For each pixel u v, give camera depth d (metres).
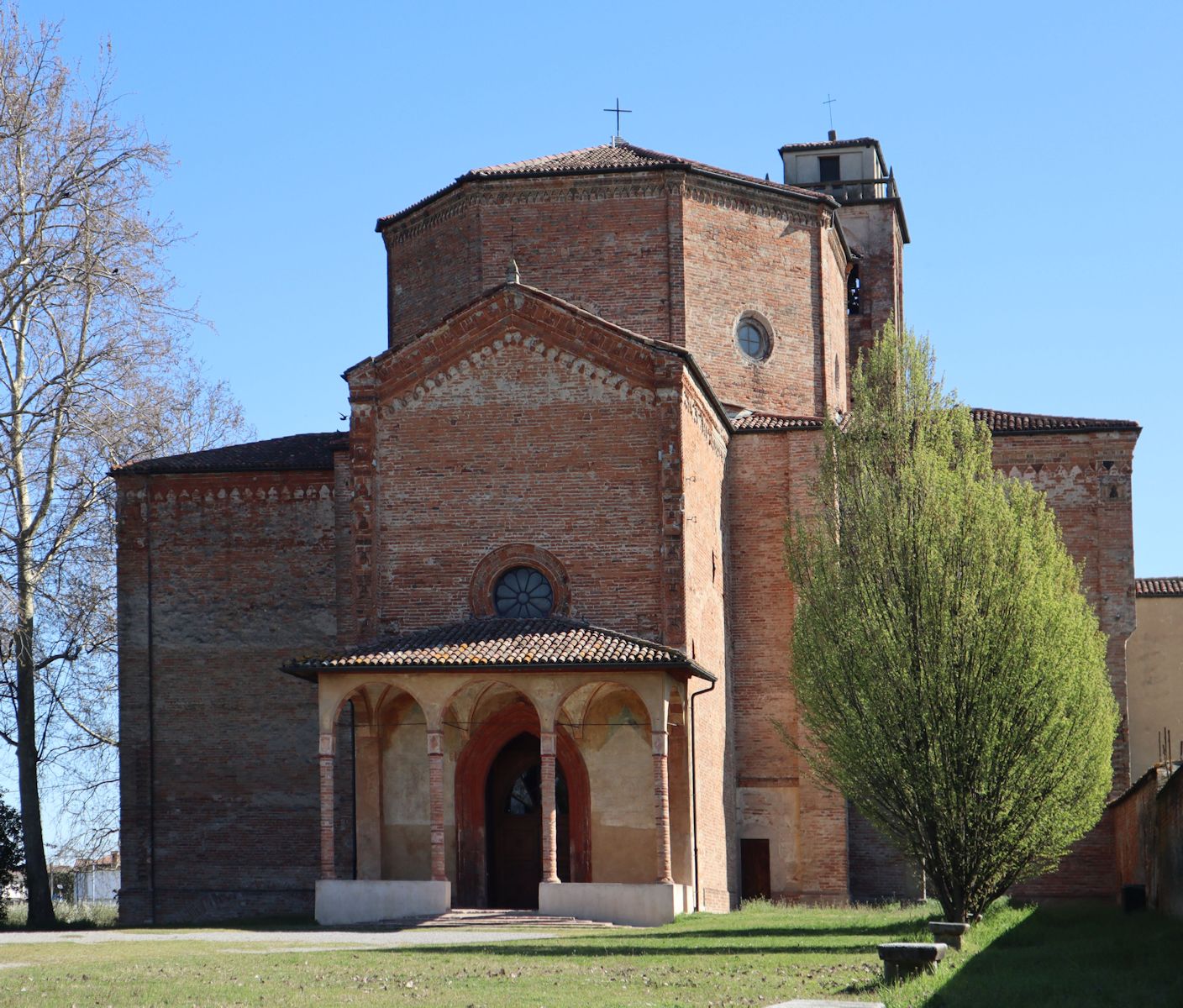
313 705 43.91
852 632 32.62
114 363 42.78
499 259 44.59
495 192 44.78
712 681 38.25
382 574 39.06
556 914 34.47
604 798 37.66
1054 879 46.03
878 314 57.00
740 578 44.06
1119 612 46.78
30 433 42.03
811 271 47.09
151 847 43.62
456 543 38.94
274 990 21.89
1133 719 51.00
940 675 31.27
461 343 39.59
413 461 39.41
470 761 38.41
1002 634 31.38
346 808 42.59
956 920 31.38
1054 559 33.41
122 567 44.81
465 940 30.06
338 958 26.23
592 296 44.31
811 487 38.50
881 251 57.31
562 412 39.00
